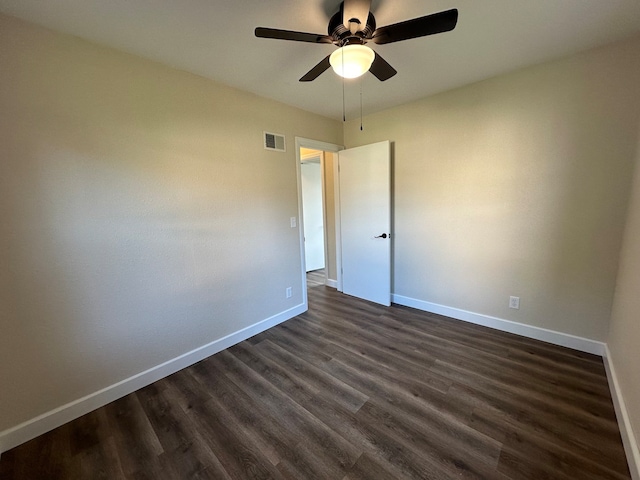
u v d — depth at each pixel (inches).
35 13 56.2
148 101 76.1
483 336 101.2
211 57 76.0
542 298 94.5
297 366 87.4
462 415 64.9
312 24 63.2
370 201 133.2
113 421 67.1
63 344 66.4
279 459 55.8
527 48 76.1
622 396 62.3
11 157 57.6
